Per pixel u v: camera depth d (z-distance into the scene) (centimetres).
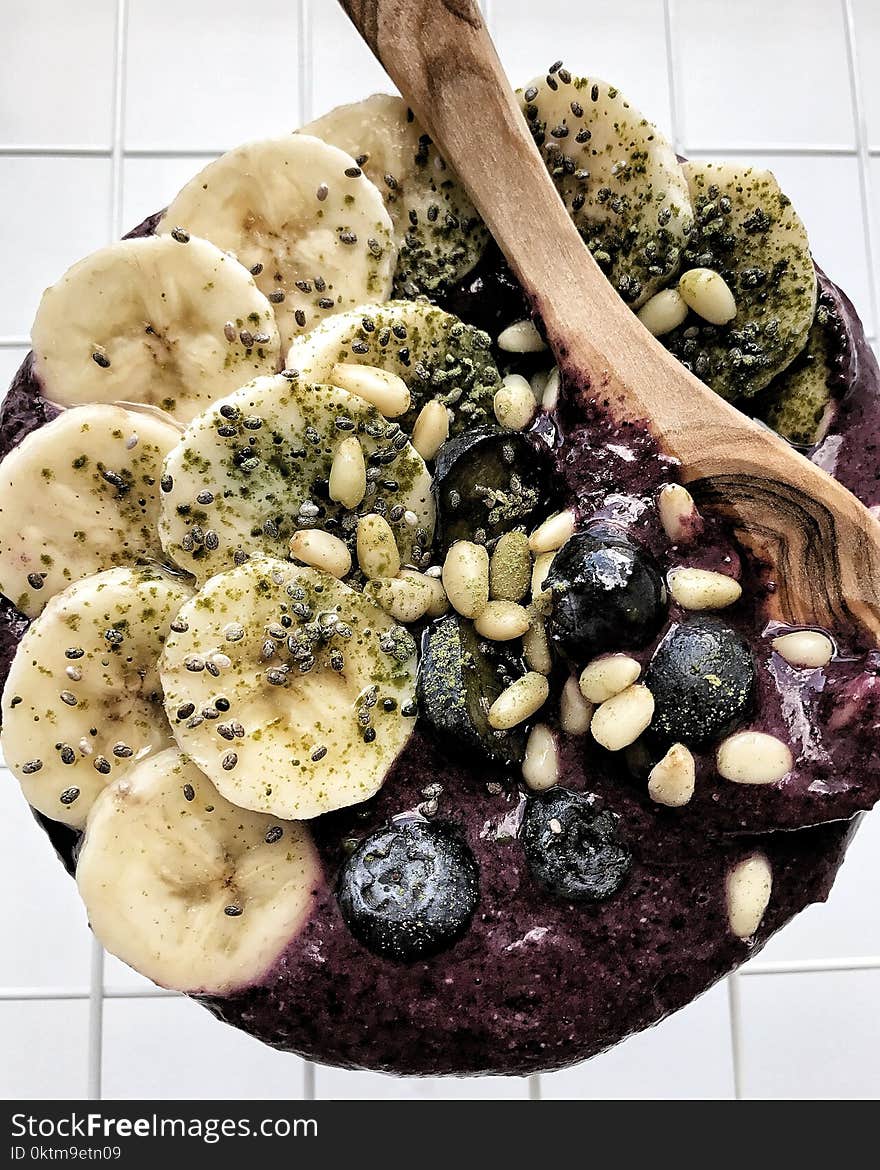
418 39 15
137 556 14
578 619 13
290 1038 14
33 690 14
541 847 14
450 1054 14
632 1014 14
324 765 14
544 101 15
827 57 22
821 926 21
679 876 14
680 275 15
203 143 21
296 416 14
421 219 15
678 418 14
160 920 14
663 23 22
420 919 14
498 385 15
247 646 13
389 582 14
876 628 14
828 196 22
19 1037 20
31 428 14
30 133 21
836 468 15
